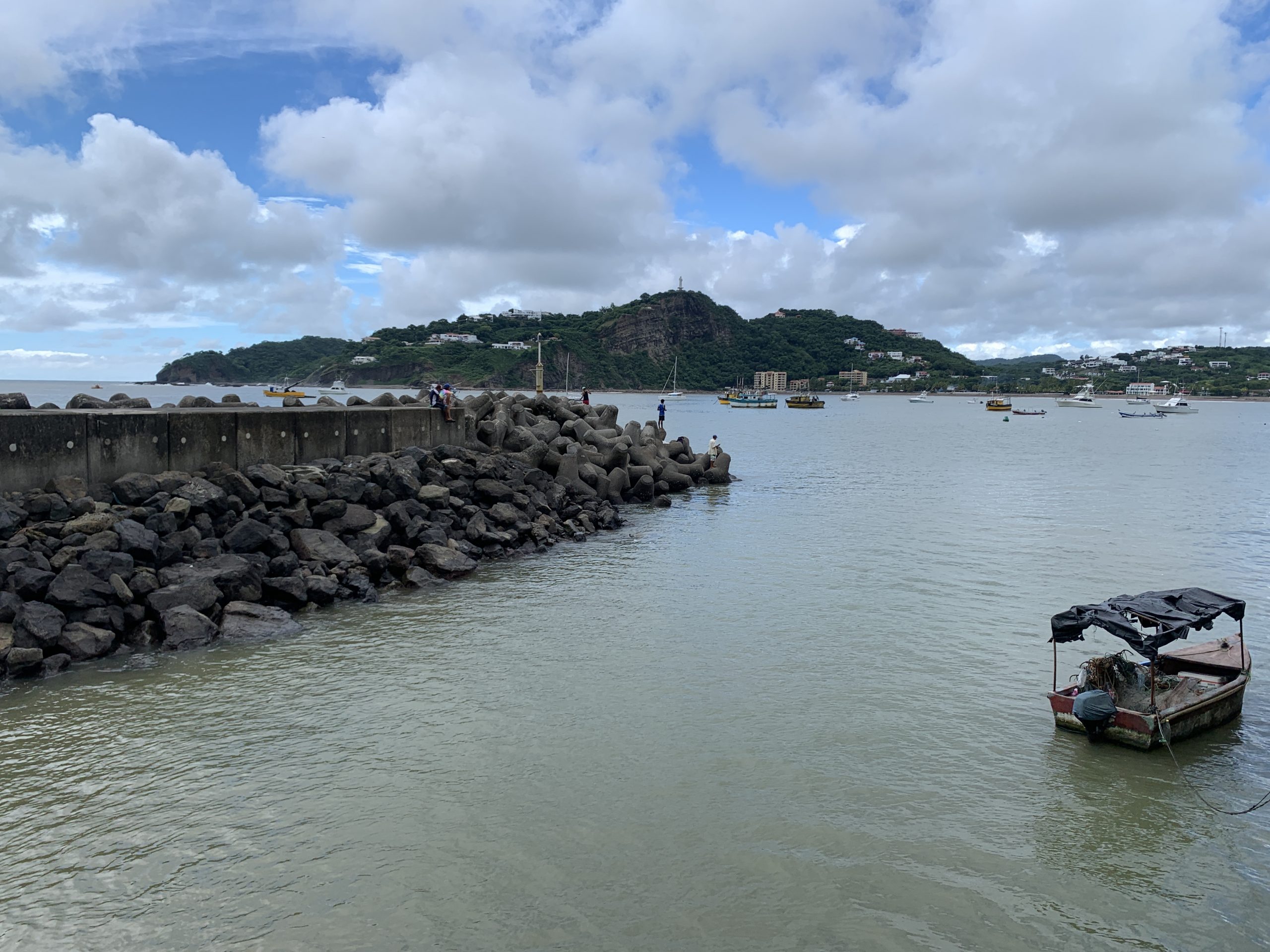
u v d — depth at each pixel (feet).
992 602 62.03
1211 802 33.88
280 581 56.49
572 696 43.01
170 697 42.27
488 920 26.05
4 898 26.81
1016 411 550.77
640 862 29.04
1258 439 304.09
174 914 26.20
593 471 106.83
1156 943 25.84
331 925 25.80
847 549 81.76
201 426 69.15
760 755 36.83
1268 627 56.65
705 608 59.41
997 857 29.89
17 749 36.45
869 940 25.58
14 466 56.90
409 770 35.09
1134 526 98.12
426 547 68.13
